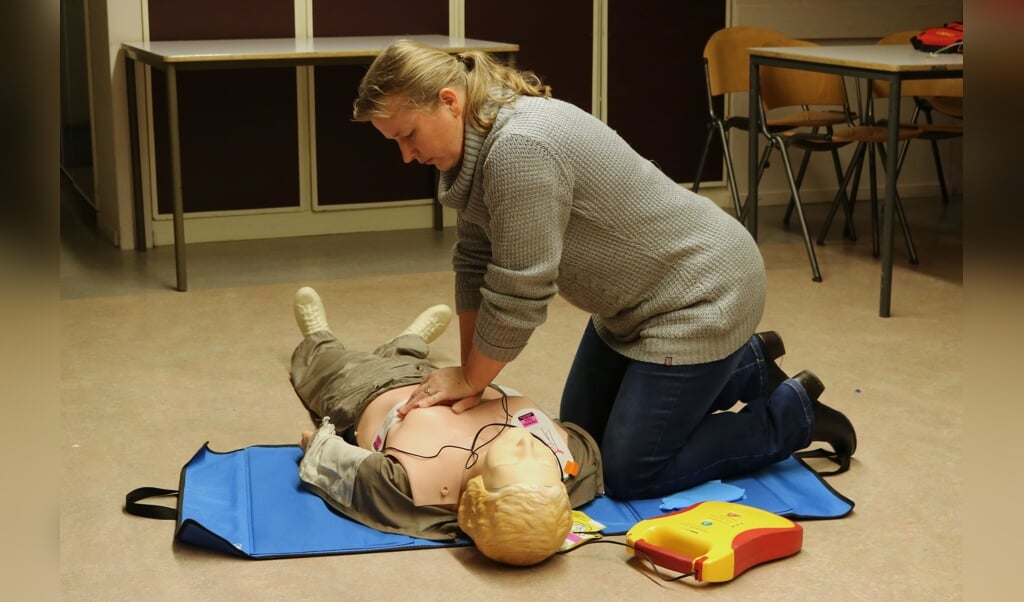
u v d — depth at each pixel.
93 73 4.80
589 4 5.10
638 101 5.28
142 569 1.82
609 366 2.27
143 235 4.62
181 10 4.52
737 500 2.10
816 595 1.75
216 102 4.68
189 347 3.26
